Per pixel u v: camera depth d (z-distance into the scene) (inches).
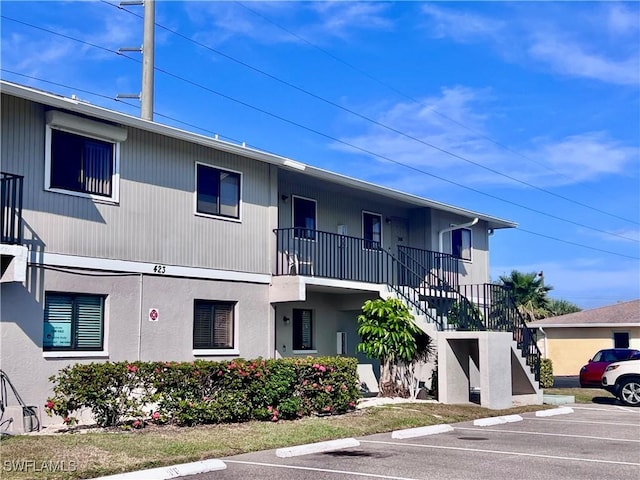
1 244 488.7
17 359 506.3
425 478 375.6
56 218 540.1
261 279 705.0
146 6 824.3
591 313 1519.4
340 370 619.8
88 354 551.5
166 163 629.0
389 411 635.5
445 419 627.8
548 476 384.2
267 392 561.6
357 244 858.1
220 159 677.3
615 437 544.4
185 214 640.4
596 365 1035.9
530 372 796.0
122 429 490.6
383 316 741.3
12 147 518.0
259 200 714.2
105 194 580.4
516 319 820.6
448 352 736.3
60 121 542.0
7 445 407.8
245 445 458.6
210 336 656.4
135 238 595.8
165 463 395.9
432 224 971.9
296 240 778.8
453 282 986.7
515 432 570.6
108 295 571.8
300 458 434.0
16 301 509.4
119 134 584.1
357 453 456.1
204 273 650.2
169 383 515.8
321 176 748.6
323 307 812.0
